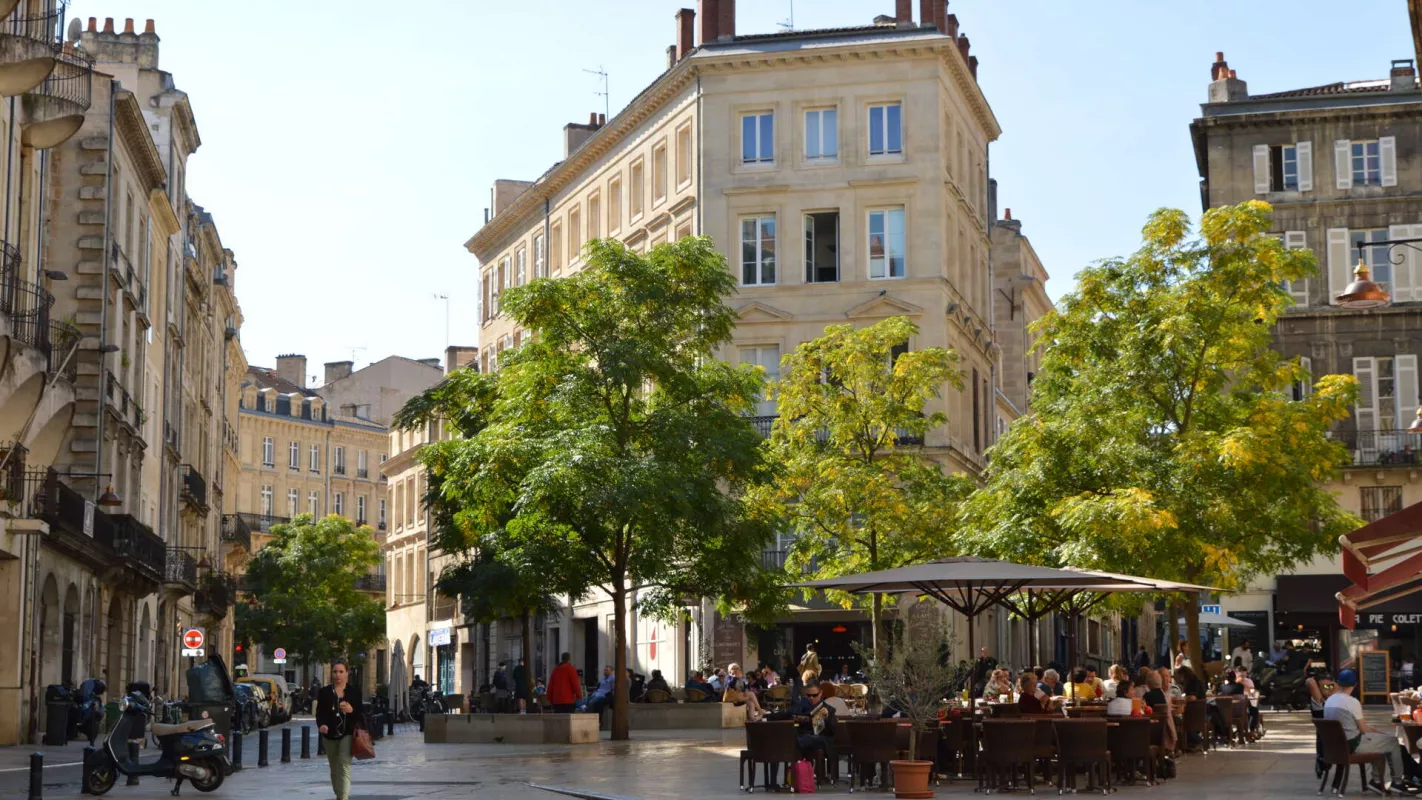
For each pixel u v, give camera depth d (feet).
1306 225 181.37
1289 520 110.52
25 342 105.50
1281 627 176.65
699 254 115.24
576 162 211.82
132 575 152.97
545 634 214.28
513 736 113.91
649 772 80.94
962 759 76.69
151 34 199.11
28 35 112.37
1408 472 172.76
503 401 116.16
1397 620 147.84
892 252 178.40
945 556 131.95
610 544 113.60
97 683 126.41
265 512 353.10
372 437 387.14
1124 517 100.53
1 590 118.21
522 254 233.14
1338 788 65.62
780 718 74.90
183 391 200.85
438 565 275.39
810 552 135.64
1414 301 177.58
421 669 282.56
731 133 181.68
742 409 119.96
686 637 179.52
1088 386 112.47
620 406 113.91
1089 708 78.18
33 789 60.70
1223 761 85.51
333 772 59.88
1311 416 110.22
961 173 190.90
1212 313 108.47
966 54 197.98
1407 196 178.81
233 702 98.02
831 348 137.90
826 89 180.04
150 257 171.12
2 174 110.11
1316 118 181.68
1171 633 137.18
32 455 123.54
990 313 207.72
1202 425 111.55
